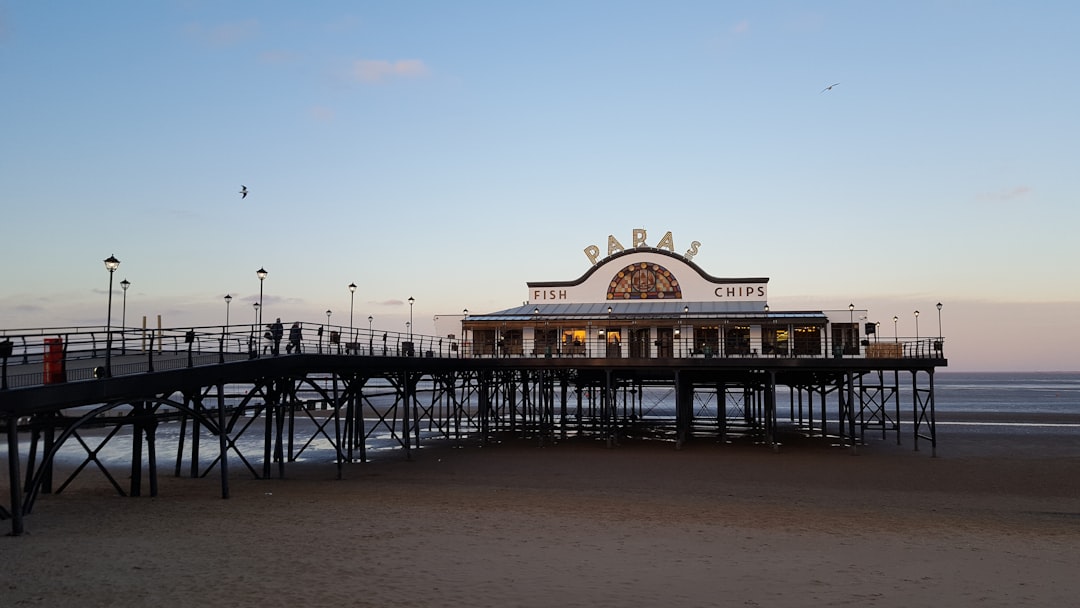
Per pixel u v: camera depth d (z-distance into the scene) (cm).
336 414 3272
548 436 5053
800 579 1513
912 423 6469
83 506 2445
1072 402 11369
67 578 1456
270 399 3222
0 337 2114
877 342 4241
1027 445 4562
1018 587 1481
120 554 1672
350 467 3625
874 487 3081
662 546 1831
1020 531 2183
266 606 1270
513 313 5244
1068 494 2966
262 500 2580
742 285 5416
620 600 1341
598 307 5384
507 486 3044
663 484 3117
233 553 1689
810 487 3067
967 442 4738
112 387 2117
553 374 5256
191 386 2430
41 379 2267
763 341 4747
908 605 1343
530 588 1409
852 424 4078
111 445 4662
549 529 2041
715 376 4903
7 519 2184
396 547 1767
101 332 2177
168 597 1326
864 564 1664
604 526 2103
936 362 4009
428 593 1362
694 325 4784
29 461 2727
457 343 4903
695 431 5541
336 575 1488
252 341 2830
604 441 4778
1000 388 19325
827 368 4106
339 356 3095
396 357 3597
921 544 1930
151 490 2683
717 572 1562
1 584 1415
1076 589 1470
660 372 4841
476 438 5047
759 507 2559
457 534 1947
